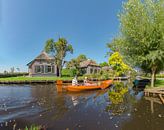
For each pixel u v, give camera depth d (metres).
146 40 22.72
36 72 53.53
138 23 23.00
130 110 14.78
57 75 55.53
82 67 67.75
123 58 26.19
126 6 23.53
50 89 29.80
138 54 24.23
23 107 15.88
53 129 10.41
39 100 19.38
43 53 54.12
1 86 36.06
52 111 14.49
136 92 25.97
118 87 32.94
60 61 53.31
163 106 16.16
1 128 10.57
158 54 22.55
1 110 14.70
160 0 22.50
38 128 10.34
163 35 21.70
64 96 22.33
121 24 24.44
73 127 10.73
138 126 10.86
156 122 11.54
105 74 55.06
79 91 26.36
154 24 22.39
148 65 25.55
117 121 11.83
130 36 23.59
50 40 52.25
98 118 12.49
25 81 42.31
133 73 51.53
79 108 15.64
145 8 22.94
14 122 11.65
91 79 47.19
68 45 53.97
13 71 69.25
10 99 19.89
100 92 26.19
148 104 17.12
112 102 18.41
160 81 35.53
